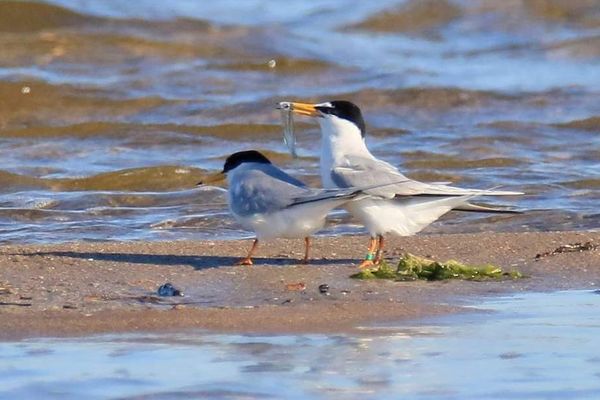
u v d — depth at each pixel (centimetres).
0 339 941
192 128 2119
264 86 2458
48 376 846
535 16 3047
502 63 2755
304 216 1199
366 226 1246
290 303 1073
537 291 1135
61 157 1941
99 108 2264
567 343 942
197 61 2573
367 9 3095
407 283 1166
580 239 1394
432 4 3086
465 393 820
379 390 823
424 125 2191
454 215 1582
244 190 1227
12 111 2238
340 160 1287
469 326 994
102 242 1409
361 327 987
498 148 1998
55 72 2442
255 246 1250
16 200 1659
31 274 1181
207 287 1141
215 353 906
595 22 3020
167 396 804
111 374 851
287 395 809
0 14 2717
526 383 841
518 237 1410
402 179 1255
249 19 2964
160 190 1747
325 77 2547
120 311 1030
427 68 2662
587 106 2347
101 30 2691
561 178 1791
